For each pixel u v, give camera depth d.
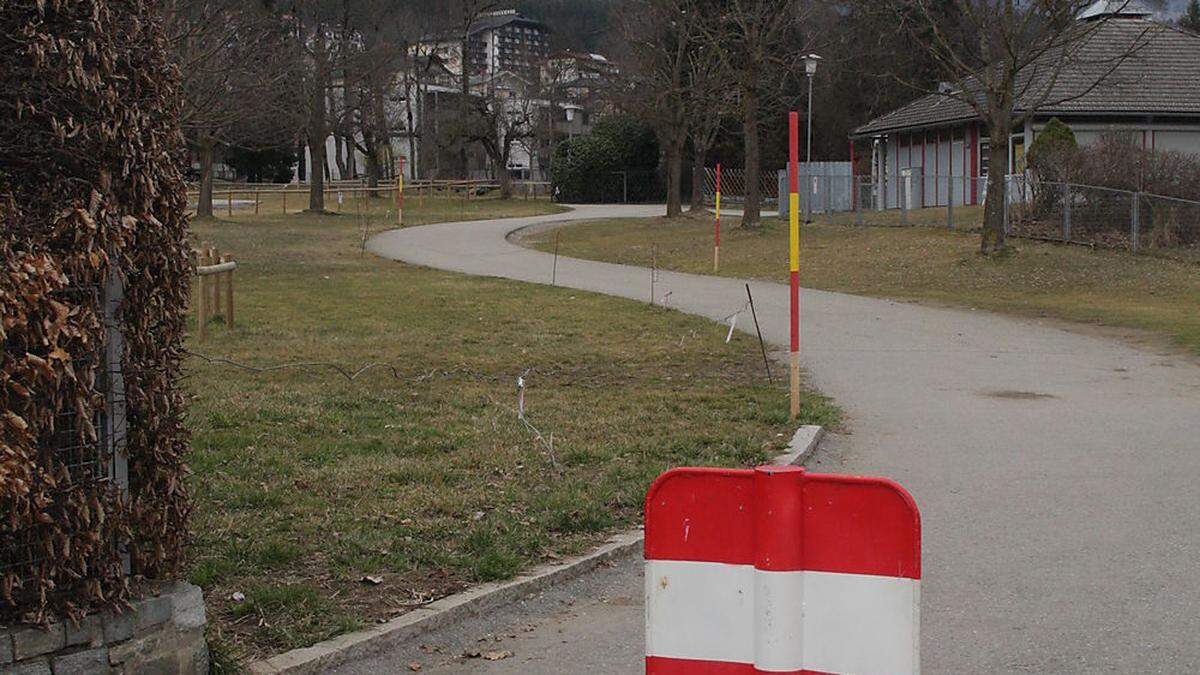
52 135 4.67
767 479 3.74
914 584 3.64
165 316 5.10
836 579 3.72
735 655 3.81
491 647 5.78
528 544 7.04
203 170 46.75
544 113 80.94
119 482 4.88
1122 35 43.69
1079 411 12.19
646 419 11.03
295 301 21.73
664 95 48.50
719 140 67.81
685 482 3.86
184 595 5.04
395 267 30.17
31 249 4.52
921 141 48.84
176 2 21.45
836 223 40.12
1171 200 28.41
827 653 3.73
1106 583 6.68
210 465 8.70
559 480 8.58
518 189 79.19
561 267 30.92
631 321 19.53
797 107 64.31
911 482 9.18
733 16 40.53
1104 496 8.69
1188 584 6.65
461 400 11.83
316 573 6.51
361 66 52.84
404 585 6.38
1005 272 26.88
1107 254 28.41
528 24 90.31
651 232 42.84
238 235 39.56
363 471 8.66
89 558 4.75
